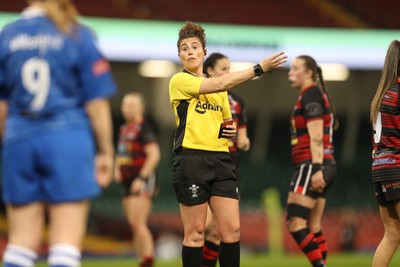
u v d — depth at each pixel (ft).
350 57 227.81
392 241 77.10
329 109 92.79
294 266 139.85
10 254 49.29
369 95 301.22
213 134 70.85
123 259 189.37
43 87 49.11
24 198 49.39
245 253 211.41
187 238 70.79
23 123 49.29
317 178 89.15
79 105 50.39
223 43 218.79
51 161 48.62
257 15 264.52
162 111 276.21
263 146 298.35
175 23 217.36
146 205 119.96
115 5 251.60
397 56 76.02
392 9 282.36
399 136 75.15
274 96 303.48
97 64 50.03
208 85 68.69
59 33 49.60
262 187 279.08
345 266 133.39
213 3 267.59
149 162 120.47
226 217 70.38
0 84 50.80
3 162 50.44
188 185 70.23
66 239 48.80
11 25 50.57
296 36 224.74
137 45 213.05
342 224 219.41
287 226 91.76
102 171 50.88
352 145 296.51
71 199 48.83
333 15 273.75
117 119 293.64
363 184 282.97
